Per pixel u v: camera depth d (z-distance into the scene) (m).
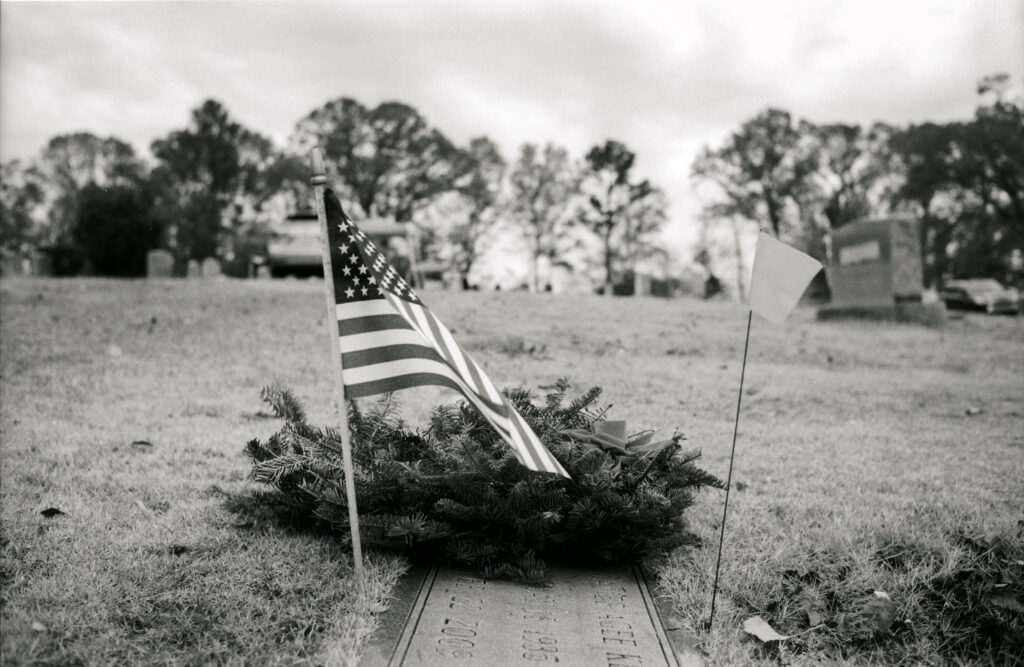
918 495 6.25
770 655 4.32
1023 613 4.76
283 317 14.58
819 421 8.98
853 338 15.80
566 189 65.62
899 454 7.56
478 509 4.83
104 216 34.84
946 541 5.36
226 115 71.19
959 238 69.19
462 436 5.09
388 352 4.44
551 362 11.53
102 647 3.74
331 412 8.26
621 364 11.77
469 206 66.56
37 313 14.09
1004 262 62.72
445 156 64.75
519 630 4.24
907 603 4.79
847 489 6.38
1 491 5.51
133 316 14.21
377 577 4.61
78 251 40.62
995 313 32.50
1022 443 8.23
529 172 65.81
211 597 4.21
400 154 64.88
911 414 9.58
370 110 64.81
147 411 8.16
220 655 3.79
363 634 4.07
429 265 36.03
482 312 16.97
